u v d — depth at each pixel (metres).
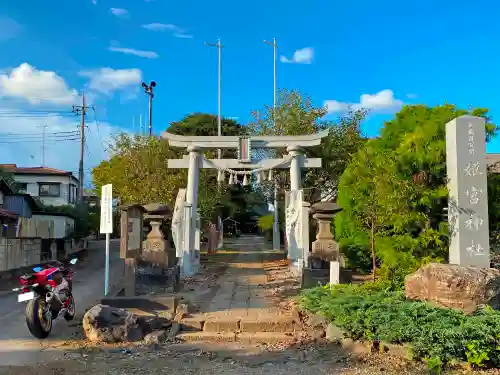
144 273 11.80
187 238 15.76
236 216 46.34
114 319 8.18
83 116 35.50
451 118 11.00
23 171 42.28
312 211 14.06
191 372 6.61
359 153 13.65
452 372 6.40
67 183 42.91
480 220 9.16
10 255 17.14
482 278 7.81
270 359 7.17
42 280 8.60
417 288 8.48
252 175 20.03
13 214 21.06
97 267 21.09
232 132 37.06
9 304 11.89
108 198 10.98
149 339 7.98
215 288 12.95
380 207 10.44
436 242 10.18
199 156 17.36
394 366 6.71
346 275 12.02
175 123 37.19
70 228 27.48
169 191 22.80
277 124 24.05
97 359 7.17
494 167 12.16
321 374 6.50
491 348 6.42
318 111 23.97
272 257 22.59
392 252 10.47
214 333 8.49
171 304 9.60
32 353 7.47
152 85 37.47
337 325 7.88
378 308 7.58
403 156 10.57
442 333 6.49
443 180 10.50
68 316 9.37
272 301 10.85
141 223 11.43
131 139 26.84
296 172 17.47
